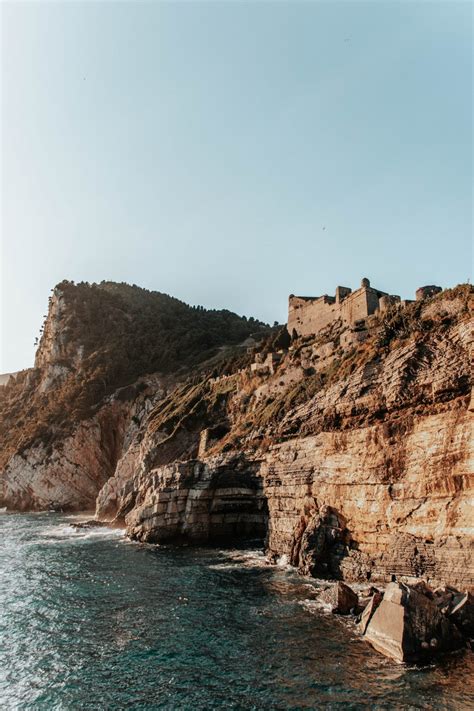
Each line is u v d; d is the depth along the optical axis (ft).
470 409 96.78
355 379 136.05
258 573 129.70
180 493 190.80
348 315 222.07
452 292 129.90
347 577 114.93
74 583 126.21
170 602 105.81
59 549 178.29
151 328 574.97
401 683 64.59
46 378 515.50
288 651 76.74
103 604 106.93
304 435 150.41
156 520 187.32
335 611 94.02
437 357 113.91
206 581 122.52
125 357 491.72
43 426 404.16
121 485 291.17
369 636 79.20
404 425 113.39
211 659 75.77
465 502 94.07
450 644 74.54
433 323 125.39
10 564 151.94
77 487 376.68
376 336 154.40
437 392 107.65
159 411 327.67
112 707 63.98
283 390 211.61
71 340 538.47
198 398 289.94
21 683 71.77
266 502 179.93
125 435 392.68
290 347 247.70
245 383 257.34
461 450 97.35
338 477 127.95
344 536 122.62
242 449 188.85
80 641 86.22
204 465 192.85
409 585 84.38
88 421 393.50
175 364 490.49
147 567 142.00
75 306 577.02
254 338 584.40
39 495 374.02
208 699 64.13
